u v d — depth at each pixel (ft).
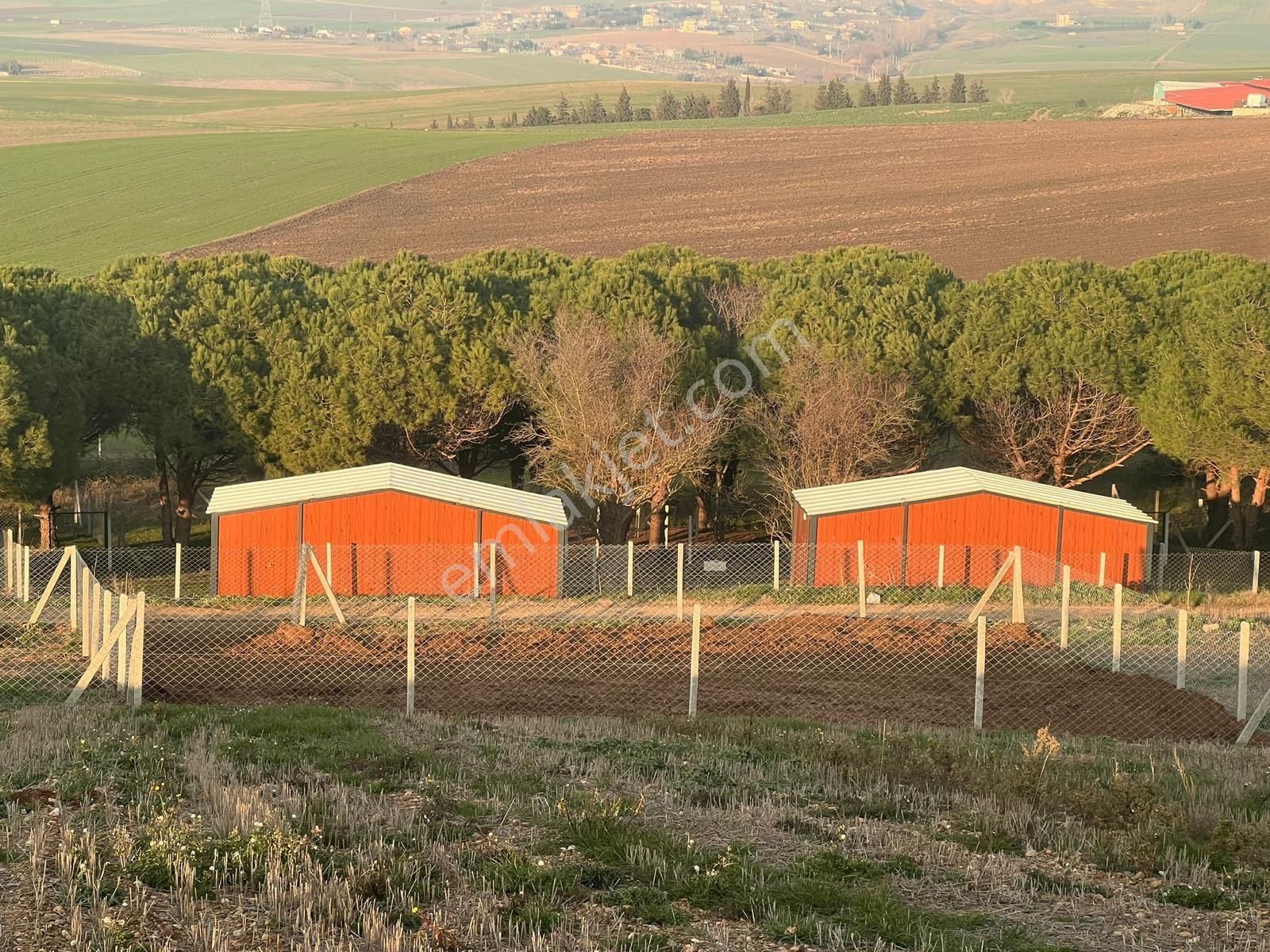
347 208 454.81
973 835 49.29
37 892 38.81
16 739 59.57
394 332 205.16
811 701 83.30
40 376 181.98
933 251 381.19
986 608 121.80
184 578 157.89
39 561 169.89
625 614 118.52
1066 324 213.05
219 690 83.25
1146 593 144.05
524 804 51.80
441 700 81.61
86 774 53.26
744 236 409.28
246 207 454.40
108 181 487.20
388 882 39.91
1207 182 439.22
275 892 38.65
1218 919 41.01
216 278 223.92
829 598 126.93
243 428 200.75
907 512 148.77
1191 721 81.82
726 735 69.05
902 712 81.25
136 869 40.86
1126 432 211.82
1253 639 106.22
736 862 44.16
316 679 87.20
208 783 51.57
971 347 211.61
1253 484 225.15
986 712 82.28
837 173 490.49
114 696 77.41
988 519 148.87
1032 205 428.15
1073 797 53.83
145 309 206.80
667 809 51.85
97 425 208.03
